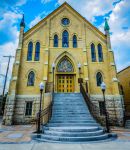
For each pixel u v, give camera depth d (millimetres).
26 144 7410
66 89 19406
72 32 21594
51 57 20031
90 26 22031
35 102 17828
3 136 9570
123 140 8523
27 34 20891
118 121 16953
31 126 15148
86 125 10969
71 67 20172
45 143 7691
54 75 19312
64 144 7473
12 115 16359
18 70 18438
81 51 20609
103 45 21219
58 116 12320
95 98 18438
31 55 20031
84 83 18266
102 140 8344
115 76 18984
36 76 18953
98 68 19906
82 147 6836
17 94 17875
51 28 21562
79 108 13617
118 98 17859
